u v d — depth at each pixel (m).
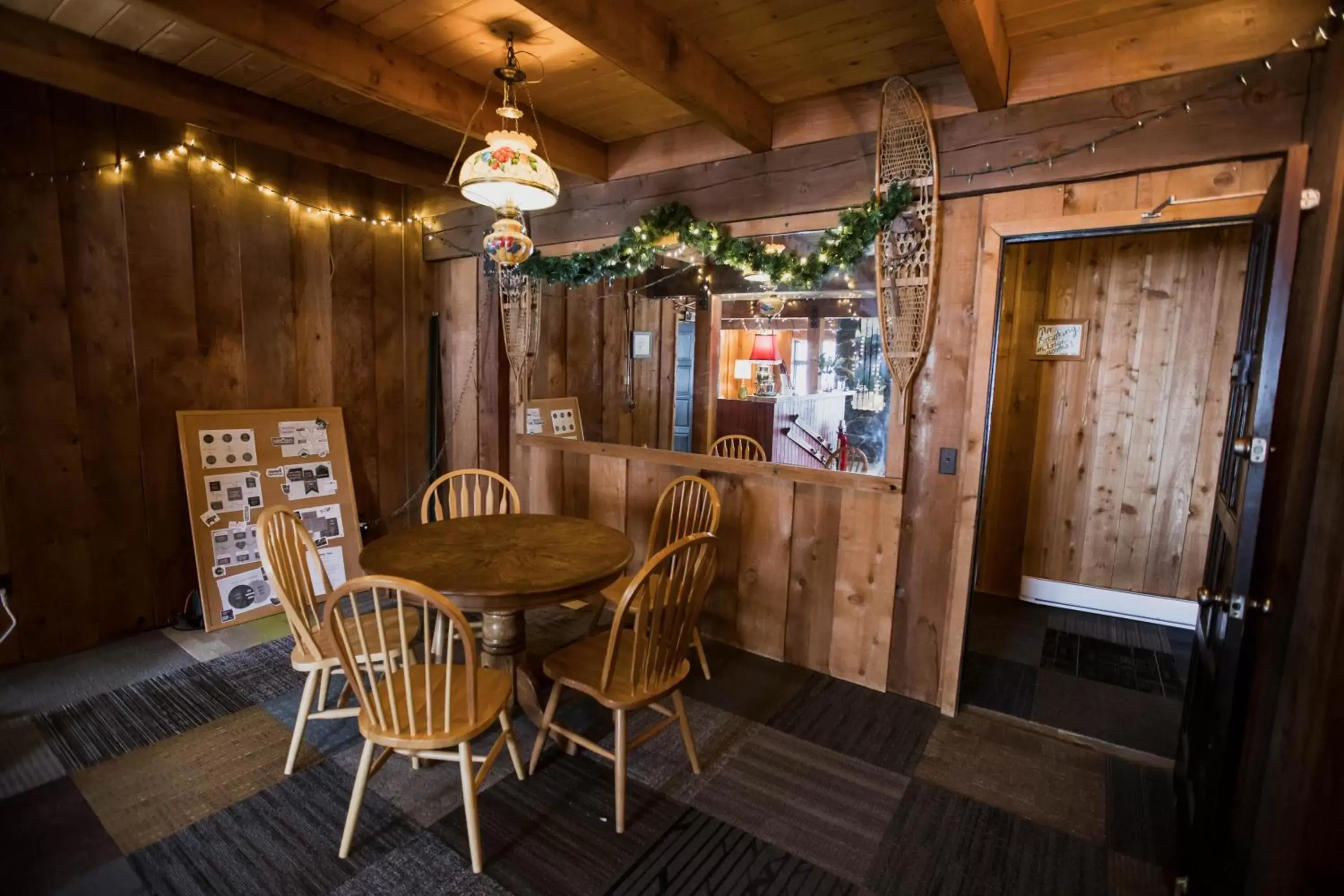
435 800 2.09
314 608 2.32
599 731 2.50
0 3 2.20
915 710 2.73
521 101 2.98
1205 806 1.66
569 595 2.07
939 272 2.63
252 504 3.54
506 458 4.29
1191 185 2.17
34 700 2.65
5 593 2.88
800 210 2.96
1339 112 1.54
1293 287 1.72
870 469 2.83
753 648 3.26
